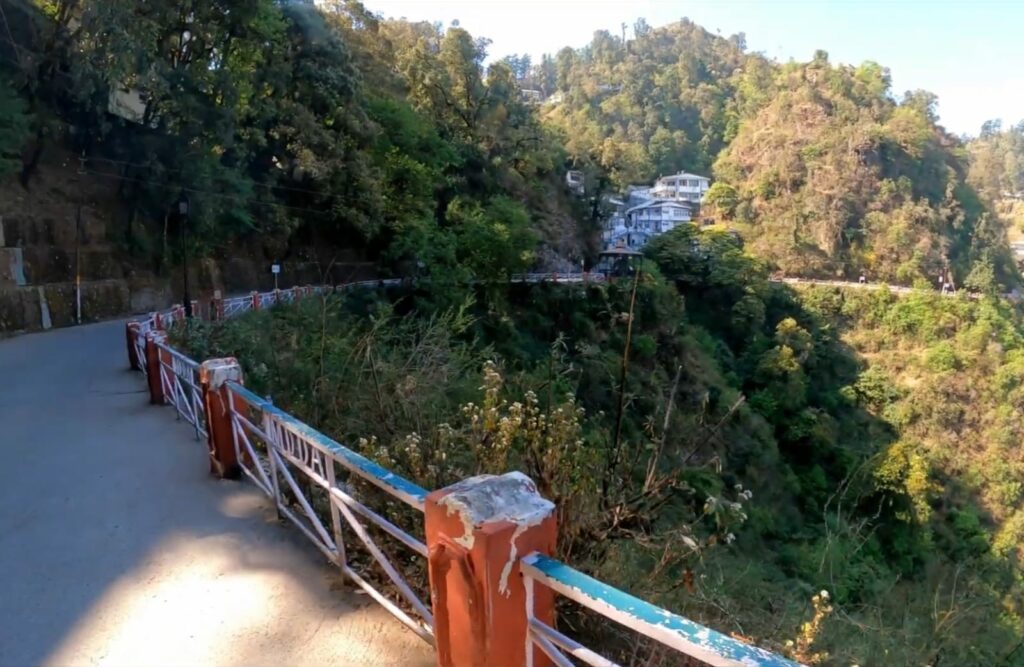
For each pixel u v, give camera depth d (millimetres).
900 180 55469
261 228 25281
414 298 23891
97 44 16922
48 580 3025
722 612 3113
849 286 47781
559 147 51000
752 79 89375
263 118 23828
